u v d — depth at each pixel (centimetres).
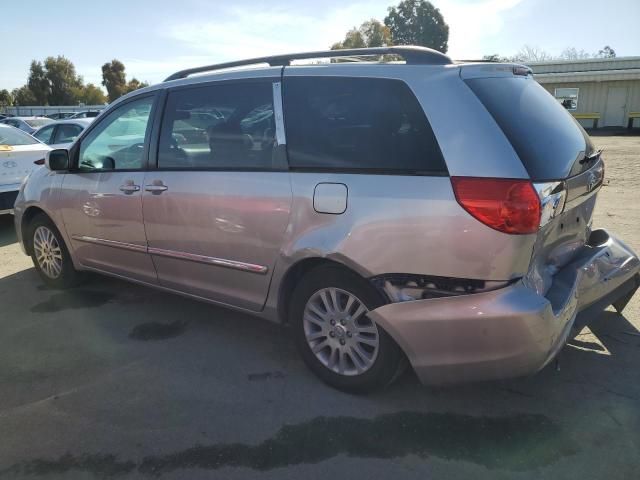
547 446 252
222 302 349
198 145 342
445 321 248
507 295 240
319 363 307
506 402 289
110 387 314
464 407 285
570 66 3084
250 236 313
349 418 277
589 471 235
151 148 367
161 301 450
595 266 296
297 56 319
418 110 260
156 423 277
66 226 444
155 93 374
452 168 245
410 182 254
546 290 265
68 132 1048
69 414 287
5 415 288
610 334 363
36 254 490
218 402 295
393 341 274
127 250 396
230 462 246
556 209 251
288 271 301
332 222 276
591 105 2939
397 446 254
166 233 360
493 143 242
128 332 390
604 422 269
